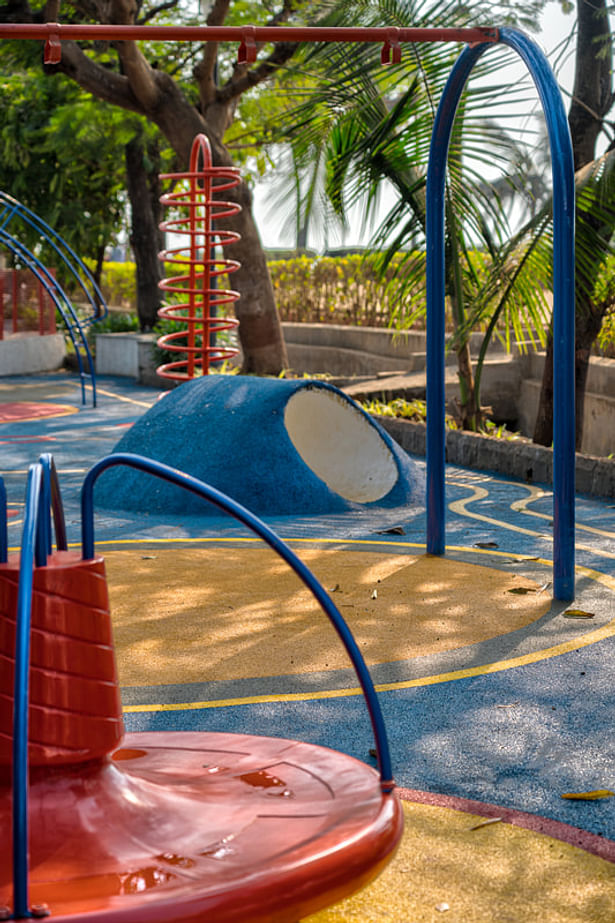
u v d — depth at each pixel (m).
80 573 2.56
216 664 5.07
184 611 6.07
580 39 12.61
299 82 20.61
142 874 2.25
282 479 9.71
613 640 5.50
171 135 21.14
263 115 27.33
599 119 12.71
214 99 21.53
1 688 2.52
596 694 4.64
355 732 4.16
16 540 8.32
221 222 21.59
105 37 6.01
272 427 9.99
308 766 2.95
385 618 5.93
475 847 3.12
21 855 1.98
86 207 36.12
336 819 2.46
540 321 12.83
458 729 4.21
